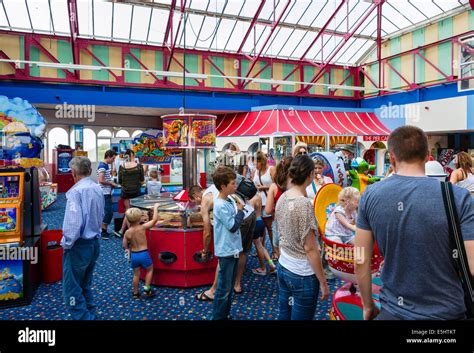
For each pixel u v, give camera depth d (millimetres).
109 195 6730
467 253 1381
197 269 4207
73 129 15734
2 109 4391
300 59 17828
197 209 4273
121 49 15039
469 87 14281
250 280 4414
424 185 1488
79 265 3039
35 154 4422
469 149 14508
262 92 16984
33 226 4266
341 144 13227
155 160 12133
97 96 12680
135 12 14000
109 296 3967
